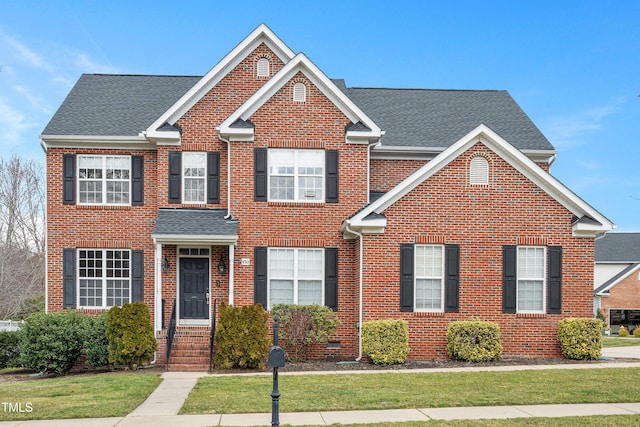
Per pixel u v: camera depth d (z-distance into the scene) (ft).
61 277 64.69
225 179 64.49
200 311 63.72
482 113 76.54
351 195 63.10
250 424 32.37
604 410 34.96
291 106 63.05
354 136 62.59
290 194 62.90
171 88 76.69
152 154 66.08
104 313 59.16
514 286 58.75
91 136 64.23
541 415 33.73
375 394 39.65
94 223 65.16
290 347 59.72
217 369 53.72
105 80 77.71
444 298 58.23
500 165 59.31
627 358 58.70
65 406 36.83
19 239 135.54
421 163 68.90
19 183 136.77
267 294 61.72
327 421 32.73
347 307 62.03
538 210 59.31
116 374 51.62
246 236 61.93
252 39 65.72
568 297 59.06
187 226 59.77
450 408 35.83
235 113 61.82
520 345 58.49
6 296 117.70
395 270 58.13
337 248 62.49
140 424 32.48
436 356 57.72
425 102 79.41
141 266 64.95
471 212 58.95
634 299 148.15
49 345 55.01
